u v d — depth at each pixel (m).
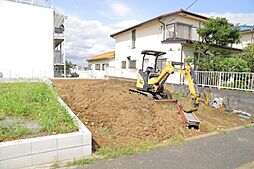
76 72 26.39
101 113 5.91
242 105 8.42
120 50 21.11
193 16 15.11
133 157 3.92
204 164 3.75
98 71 24.14
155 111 6.79
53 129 3.92
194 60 11.98
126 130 5.18
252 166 3.74
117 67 21.64
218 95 9.34
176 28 14.48
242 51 14.90
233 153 4.32
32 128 3.94
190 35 15.13
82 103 6.59
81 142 3.79
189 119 6.06
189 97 9.70
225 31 11.64
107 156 3.87
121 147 4.34
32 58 16.34
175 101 8.35
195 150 4.41
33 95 6.29
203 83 10.52
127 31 19.69
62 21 19.78
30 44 16.25
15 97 6.00
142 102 7.36
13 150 3.21
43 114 4.71
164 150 4.34
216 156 4.13
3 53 15.38
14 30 15.68
